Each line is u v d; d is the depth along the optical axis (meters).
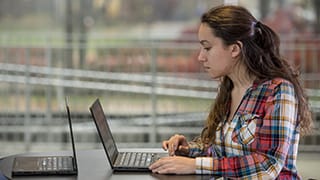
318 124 5.43
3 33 7.31
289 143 2.19
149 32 7.43
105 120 2.56
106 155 2.46
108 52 5.98
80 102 5.94
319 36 7.05
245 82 2.31
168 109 5.89
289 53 5.98
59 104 5.90
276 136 2.17
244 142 2.22
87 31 7.45
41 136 5.86
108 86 5.98
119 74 5.96
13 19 7.37
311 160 5.15
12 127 5.83
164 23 7.43
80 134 5.86
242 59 2.28
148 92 5.89
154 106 5.82
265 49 2.29
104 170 2.32
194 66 5.95
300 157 5.23
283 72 2.28
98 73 6.00
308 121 2.35
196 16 7.34
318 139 5.38
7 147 5.79
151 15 7.43
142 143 5.77
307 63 5.94
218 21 2.25
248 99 2.26
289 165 2.23
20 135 5.82
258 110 2.22
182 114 5.89
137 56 5.90
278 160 2.16
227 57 2.27
